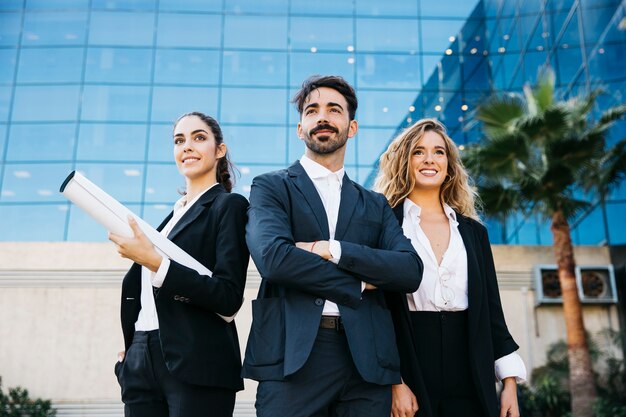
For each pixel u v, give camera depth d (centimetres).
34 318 1116
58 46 1919
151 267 222
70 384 1080
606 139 1114
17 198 1767
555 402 1042
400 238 241
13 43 1916
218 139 291
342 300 215
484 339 256
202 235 252
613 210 1341
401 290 225
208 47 1944
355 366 216
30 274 1140
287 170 253
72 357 1095
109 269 1148
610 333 1130
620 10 1356
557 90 1662
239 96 1900
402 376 245
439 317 258
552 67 1705
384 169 305
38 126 1841
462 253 272
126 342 254
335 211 245
